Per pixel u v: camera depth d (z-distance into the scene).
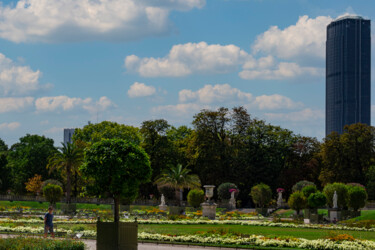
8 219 53.75
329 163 106.06
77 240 25.92
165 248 29.66
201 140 107.50
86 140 124.12
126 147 25.00
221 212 83.06
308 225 51.72
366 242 32.47
